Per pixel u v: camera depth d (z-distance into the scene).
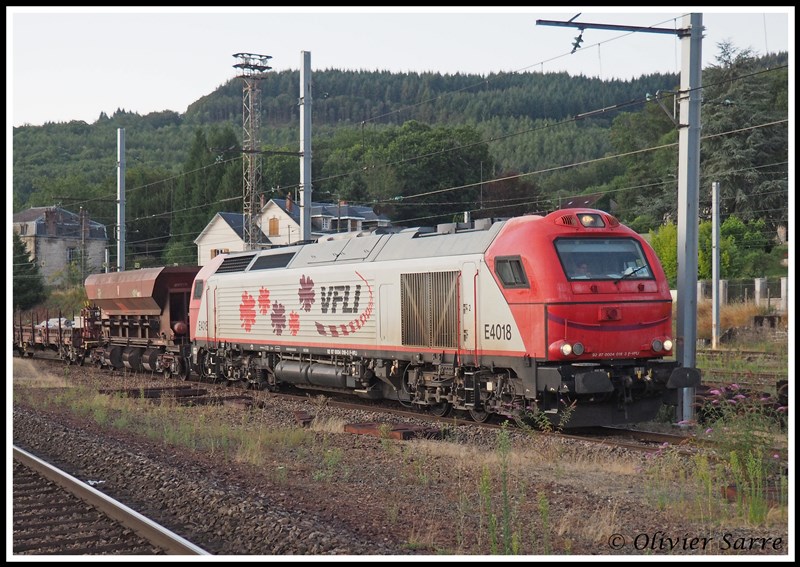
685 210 15.98
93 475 12.20
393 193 74.81
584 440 13.81
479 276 15.80
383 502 10.20
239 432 15.38
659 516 9.40
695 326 16.02
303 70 27.66
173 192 94.00
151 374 29.88
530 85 154.50
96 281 34.41
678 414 15.98
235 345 24.72
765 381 19.62
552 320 14.40
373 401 21.25
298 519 9.06
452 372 16.62
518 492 10.53
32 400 21.02
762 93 59.06
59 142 152.25
